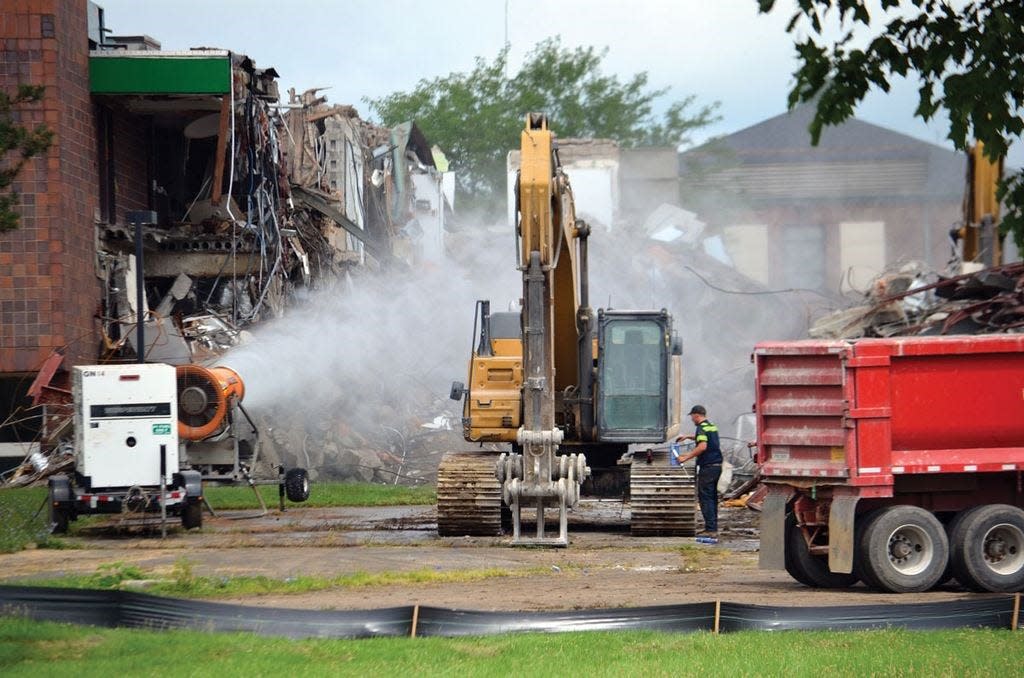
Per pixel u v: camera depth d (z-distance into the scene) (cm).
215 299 13550
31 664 3234
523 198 6894
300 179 15100
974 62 3195
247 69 13275
